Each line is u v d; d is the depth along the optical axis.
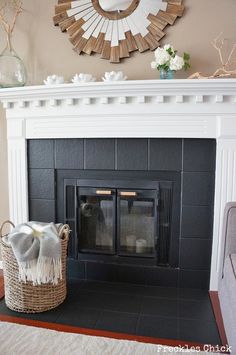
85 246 2.22
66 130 2.02
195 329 1.57
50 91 1.89
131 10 1.97
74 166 2.09
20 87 1.93
